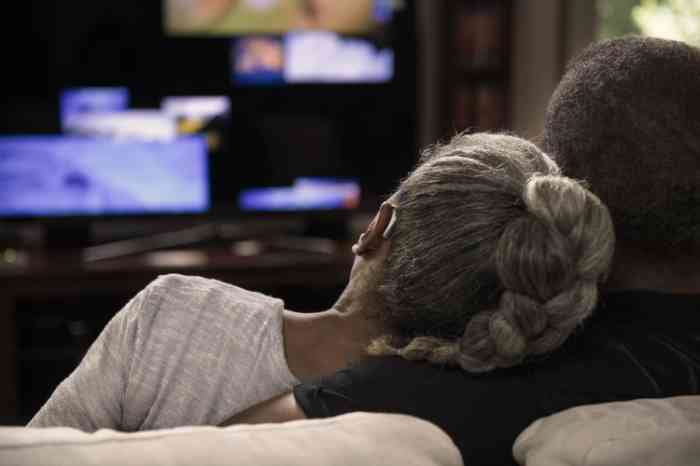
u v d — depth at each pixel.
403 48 4.14
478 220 0.83
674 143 0.88
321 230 4.14
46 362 3.66
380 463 0.73
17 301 3.71
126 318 0.96
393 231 0.89
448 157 0.88
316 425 0.75
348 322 0.95
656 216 0.90
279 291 3.87
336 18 4.05
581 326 0.88
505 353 0.82
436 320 0.86
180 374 0.93
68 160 3.86
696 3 4.07
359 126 4.13
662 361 0.89
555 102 0.96
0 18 4.00
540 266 0.80
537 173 0.86
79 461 0.66
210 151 3.97
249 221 4.06
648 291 0.93
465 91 4.23
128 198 3.93
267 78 4.04
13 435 0.67
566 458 0.77
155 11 4.12
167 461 0.68
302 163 4.07
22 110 3.81
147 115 3.89
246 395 0.92
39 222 3.87
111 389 0.95
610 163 0.90
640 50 0.91
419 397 0.84
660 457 0.77
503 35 4.20
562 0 3.93
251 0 4.00
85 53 4.08
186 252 3.88
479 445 0.83
